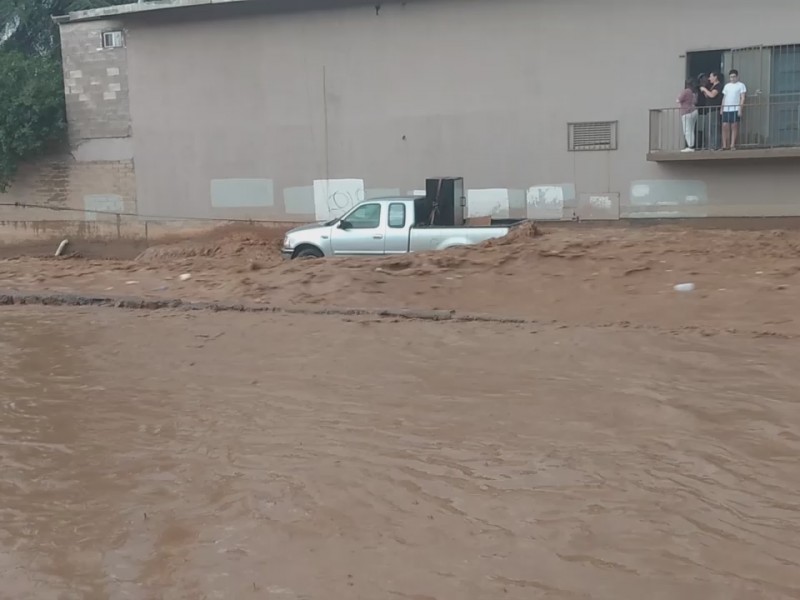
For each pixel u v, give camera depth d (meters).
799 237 13.35
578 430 5.91
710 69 18.67
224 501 4.88
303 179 21.77
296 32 21.39
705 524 4.38
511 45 19.83
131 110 23.00
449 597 3.74
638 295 10.57
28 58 26.66
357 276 11.90
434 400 6.73
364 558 4.12
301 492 4.95
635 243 13.06
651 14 18.80
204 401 6.93
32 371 8.07
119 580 4.03
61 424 6.45
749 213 18.66
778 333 8.60
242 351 8.53
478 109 20.22
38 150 23.75
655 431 5.83
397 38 20.62
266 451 5.69
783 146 18.14
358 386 7.21
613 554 4.09
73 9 32.06
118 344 8.98
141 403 6.95
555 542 4.23
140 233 23.30
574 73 19.47
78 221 23.84
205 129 22.44
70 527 4.62
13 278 13.59
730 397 6.54
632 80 19.08
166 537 4.46
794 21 17.88
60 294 11.62
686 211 19.05
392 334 9.01
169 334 9.31
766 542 4.17
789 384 6.84
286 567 4.07
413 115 20.72
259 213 22.25
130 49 22.80
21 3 32.00
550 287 11.15
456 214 16.02
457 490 4.91
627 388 6.86
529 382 7.16
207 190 22.61
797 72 18.00
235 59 21.95
